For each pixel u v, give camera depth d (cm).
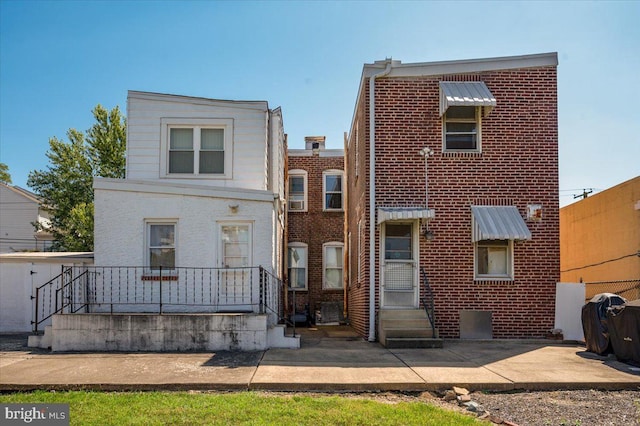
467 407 730
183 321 1136
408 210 1315
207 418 643
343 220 2188
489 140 1377
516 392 818
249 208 1326
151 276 1307
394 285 1354
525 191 1368
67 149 2856
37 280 1495
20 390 806
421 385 819
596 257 1658
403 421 638
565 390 829
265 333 1143
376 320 1328
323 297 2142
